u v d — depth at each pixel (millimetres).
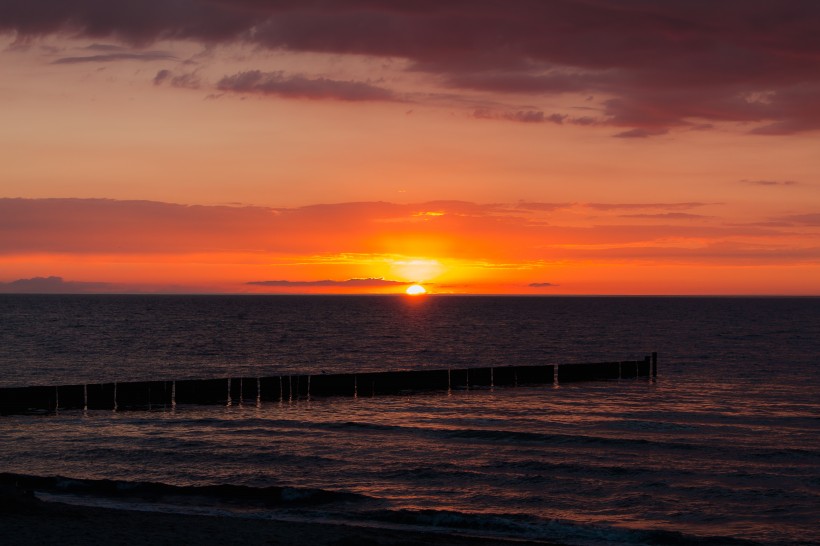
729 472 24984
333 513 19922
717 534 18859
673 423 34906
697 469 25406
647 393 47406
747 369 61719
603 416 37531
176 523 17125
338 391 46031
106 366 62438
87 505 19859
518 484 23438
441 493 22406
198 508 19922
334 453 27594
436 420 36219
